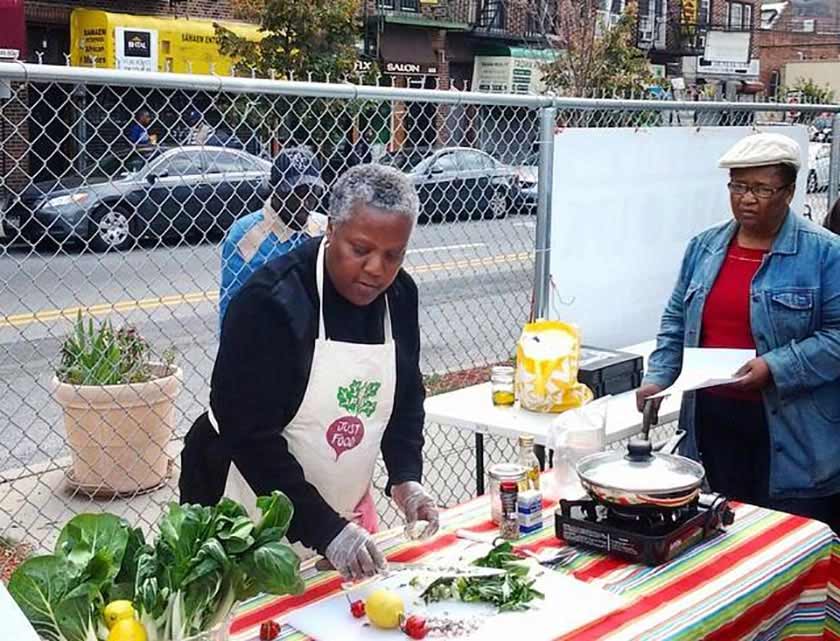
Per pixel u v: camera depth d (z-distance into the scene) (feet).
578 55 53.31
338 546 7.00
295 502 7.23
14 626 4.08
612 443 11.98
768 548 8.05
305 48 49.24
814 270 10.58
